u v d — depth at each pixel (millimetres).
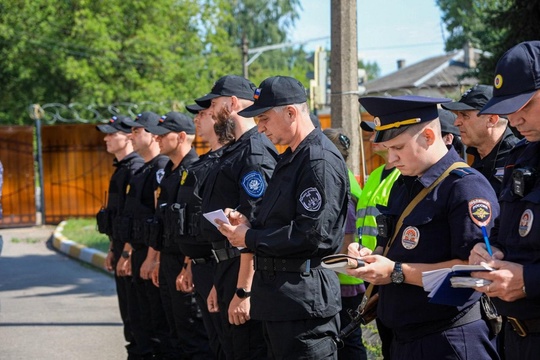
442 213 3178
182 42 32156
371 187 4902
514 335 3004
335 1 7031
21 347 7410
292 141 3979
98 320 8508
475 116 4266
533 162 2947
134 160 6777
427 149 3227
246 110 4012
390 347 3482
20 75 30109
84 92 31141
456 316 3229
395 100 3197
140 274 6129
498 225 3084
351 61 7039
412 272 3154
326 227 3785
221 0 32969
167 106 29578
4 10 29672
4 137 17547
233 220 4152
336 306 3955
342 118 7039
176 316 5652
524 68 2826
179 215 5168
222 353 5137
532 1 9891
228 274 4707
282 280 3883
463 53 37031
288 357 3900
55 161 17984
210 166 5141
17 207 17688
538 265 2773
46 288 10523
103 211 6996
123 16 30531
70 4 30141
